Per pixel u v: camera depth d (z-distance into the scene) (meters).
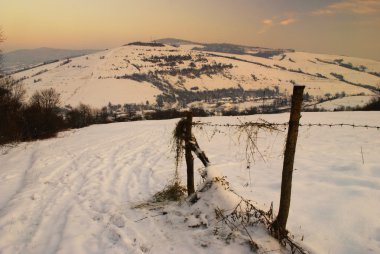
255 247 4.54
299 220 5.71
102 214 6.82
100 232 5.87
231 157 13.34
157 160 13.59
